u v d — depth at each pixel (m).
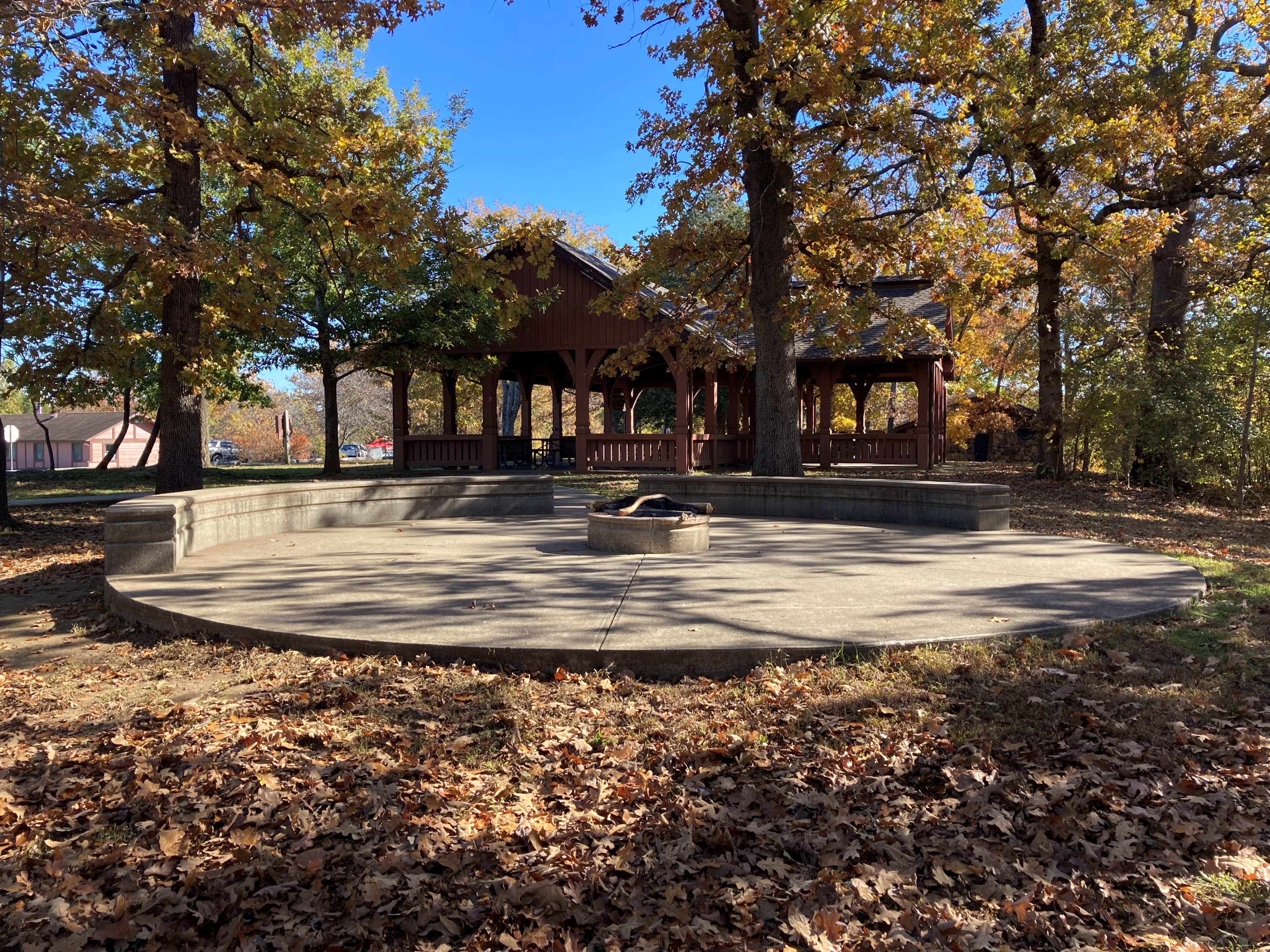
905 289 29.14
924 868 3.15
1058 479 20.08
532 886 2.96
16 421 69.19
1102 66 16.98
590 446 24.09
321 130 12.73
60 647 6.38
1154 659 5.29
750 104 15.20
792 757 4.01
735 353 19.97
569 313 23.67
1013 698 4.61
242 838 3.31
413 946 2.70
